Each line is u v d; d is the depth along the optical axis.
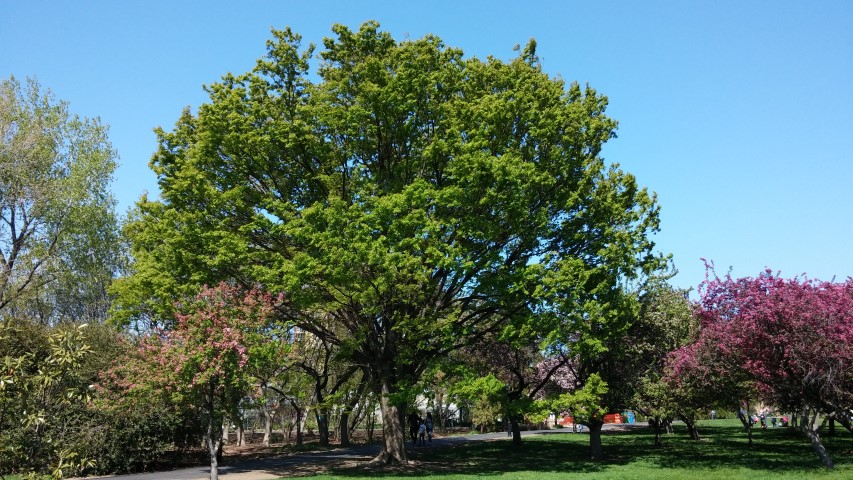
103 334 24.58
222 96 21.14
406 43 21.17
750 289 18.59
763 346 17.73
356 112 19.45
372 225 18.05
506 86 22.03
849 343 16.61
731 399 22.00
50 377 6.96
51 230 30.31
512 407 20.00
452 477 17.86
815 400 17.80
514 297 20.58
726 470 17.94
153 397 17.38
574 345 20.23
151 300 19.75
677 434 36.84
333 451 29.38
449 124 20.06
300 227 18.34
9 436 7.07
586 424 23.67
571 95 23.50
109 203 33.09
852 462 18.67
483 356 27.70
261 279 18.31
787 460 19.98
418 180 18.27
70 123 31.45
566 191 21.14
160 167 21.20
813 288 18.38
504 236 20.78
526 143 21.22
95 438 19.45
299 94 21.59
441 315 21.14
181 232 19.62
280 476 19.22
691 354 19.97
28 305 30.11
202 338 15.87
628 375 23.61
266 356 17.02
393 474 19.12
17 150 27.97
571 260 19.70
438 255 17.64
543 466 20.91
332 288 19.02
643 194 22.77
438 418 50.44
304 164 20.94
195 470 21.45
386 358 22.22
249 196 21.03
